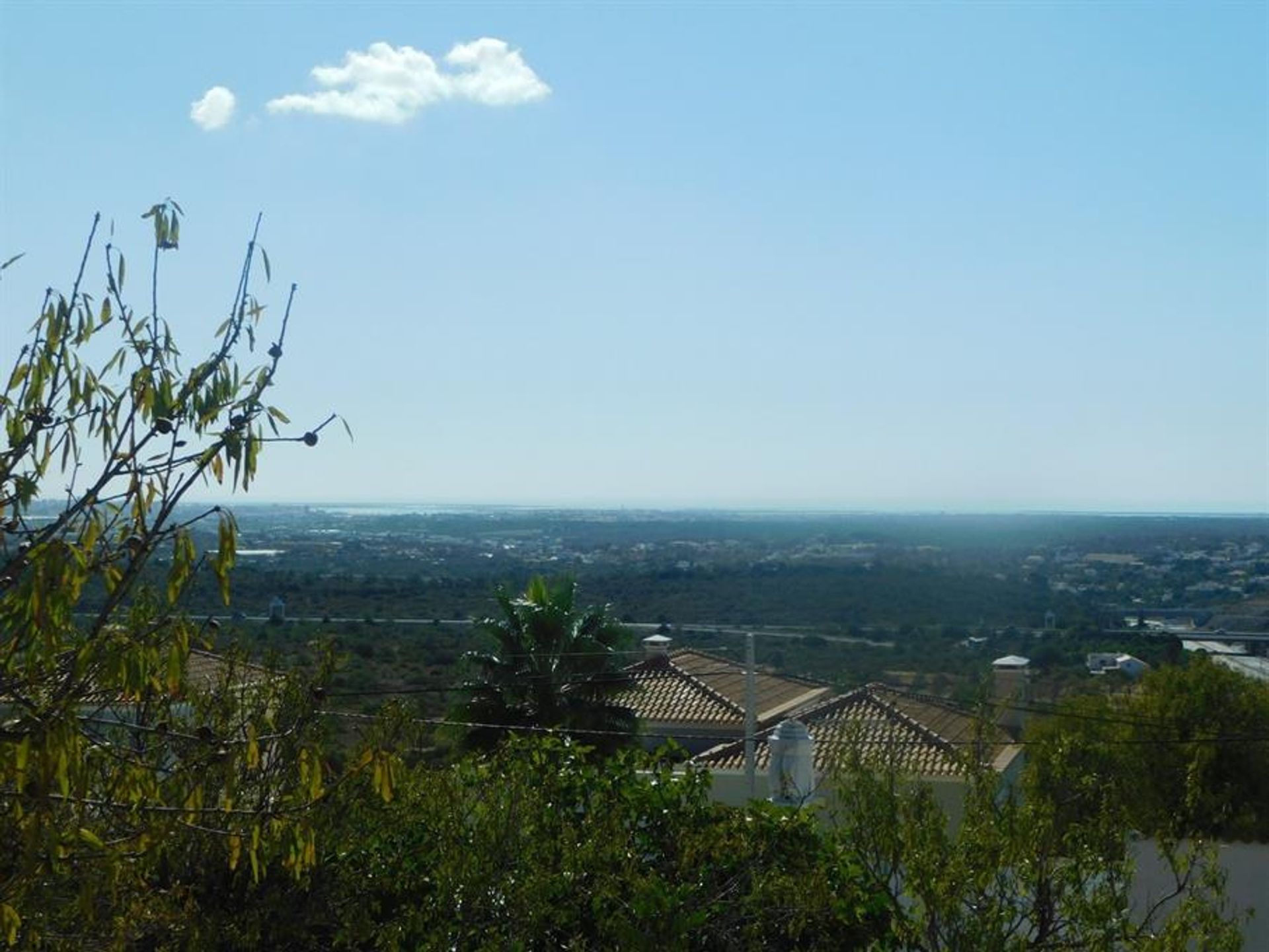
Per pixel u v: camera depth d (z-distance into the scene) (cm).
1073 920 836
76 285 527
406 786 939
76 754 477
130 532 509
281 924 886
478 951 894
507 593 2562
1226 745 2205
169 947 786
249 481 521
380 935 895
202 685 927
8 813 518
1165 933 826
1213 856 904
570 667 2462
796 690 3362
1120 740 2081
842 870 982
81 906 522
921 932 859
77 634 521
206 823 712
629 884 943
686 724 2912
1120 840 867
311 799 645
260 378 538
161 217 547
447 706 2695
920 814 878
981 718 979
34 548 477
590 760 2278
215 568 514
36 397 511
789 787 1234
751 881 989
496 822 928
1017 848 838
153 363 532
